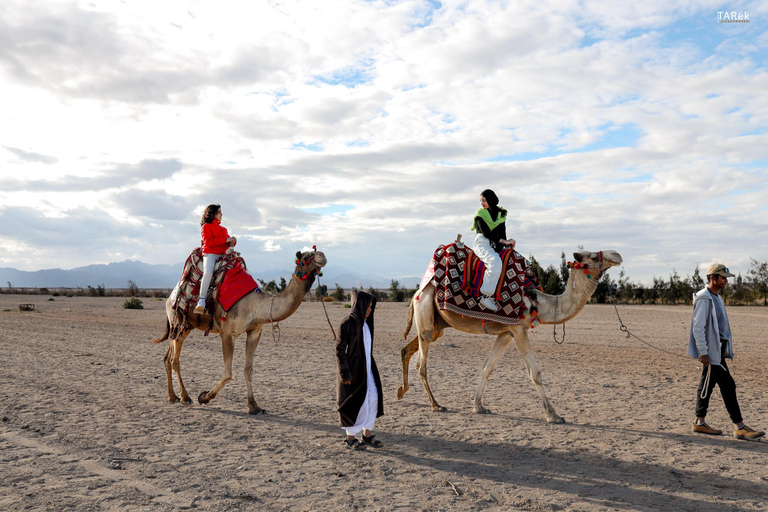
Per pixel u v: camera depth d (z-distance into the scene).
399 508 4.82
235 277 8.76
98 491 5.13
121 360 14.13
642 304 45.00
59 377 11.43
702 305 7.24
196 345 17.58
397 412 8.67
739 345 17.44
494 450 6.61
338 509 4.79
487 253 8.20
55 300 54.78
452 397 9.86
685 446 6.73
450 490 5.29
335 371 12.68
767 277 43.47
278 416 8.38
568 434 7.30
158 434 7.18
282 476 5.62
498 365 13.60
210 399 8.91
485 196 8.45
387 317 30.80
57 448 6.49
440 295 8.50
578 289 8.11
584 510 4.81
